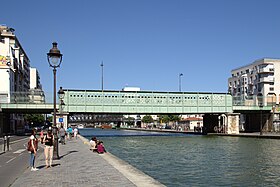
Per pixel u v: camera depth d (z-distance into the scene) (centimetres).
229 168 2455
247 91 11212
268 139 5759
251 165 2619
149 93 6744
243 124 10256
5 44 7881
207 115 8381
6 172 1541
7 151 2745
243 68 11631
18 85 9181
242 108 7531
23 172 1511
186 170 2361
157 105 6775
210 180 1952
